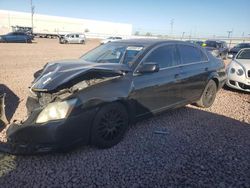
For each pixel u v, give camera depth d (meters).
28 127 3.00
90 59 4.41
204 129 4.43
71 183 2.78
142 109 3.99
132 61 3.93
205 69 5.33
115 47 4.54
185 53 4.96
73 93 3.13
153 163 3.23
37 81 3.49
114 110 3.54
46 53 19.28
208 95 5.68
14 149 3.10
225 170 3.11
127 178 2.90
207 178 2.94
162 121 4.76
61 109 3.01
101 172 3.00
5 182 2.75
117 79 3.59
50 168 3.04
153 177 2.93
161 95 4.27
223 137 4.10
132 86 3.71
